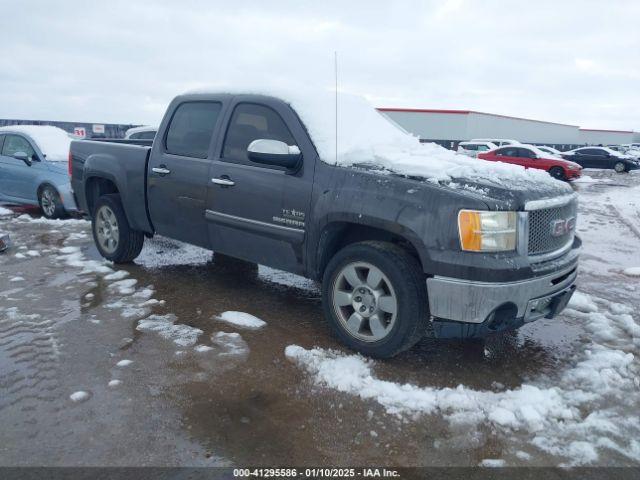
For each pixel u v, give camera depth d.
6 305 4.48
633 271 6.27
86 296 4.75
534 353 3.84
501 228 3.17
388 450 2.64
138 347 3.70
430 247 3.22
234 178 4.29
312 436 2.74
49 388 3.12
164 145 4.99
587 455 2.63
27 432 2.69
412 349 3.85
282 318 4.37
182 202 4.77
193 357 3.57
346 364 3.49
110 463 2.48
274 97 4.23
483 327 3.25
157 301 4.66
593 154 31.28
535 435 2.80
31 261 5.94
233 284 5.25
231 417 2.88
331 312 3.78
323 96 4.45
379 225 3.43
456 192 3.24
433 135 48.16
